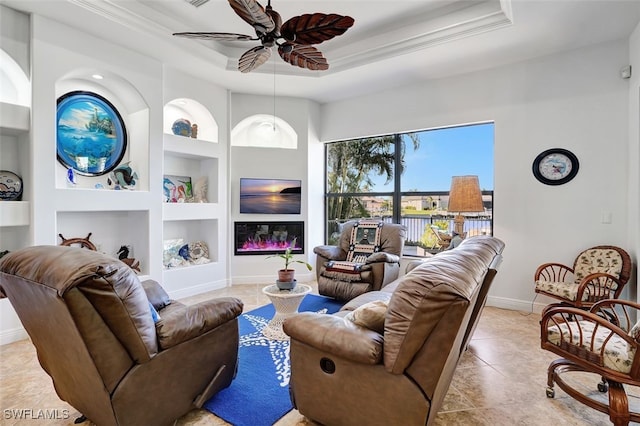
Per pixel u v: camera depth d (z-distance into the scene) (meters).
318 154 5.54
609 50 3.33
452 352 1.50
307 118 5.29
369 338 1.55
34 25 2.96
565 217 3.57
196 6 3.17
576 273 3.35
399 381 1.48
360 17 3.34
